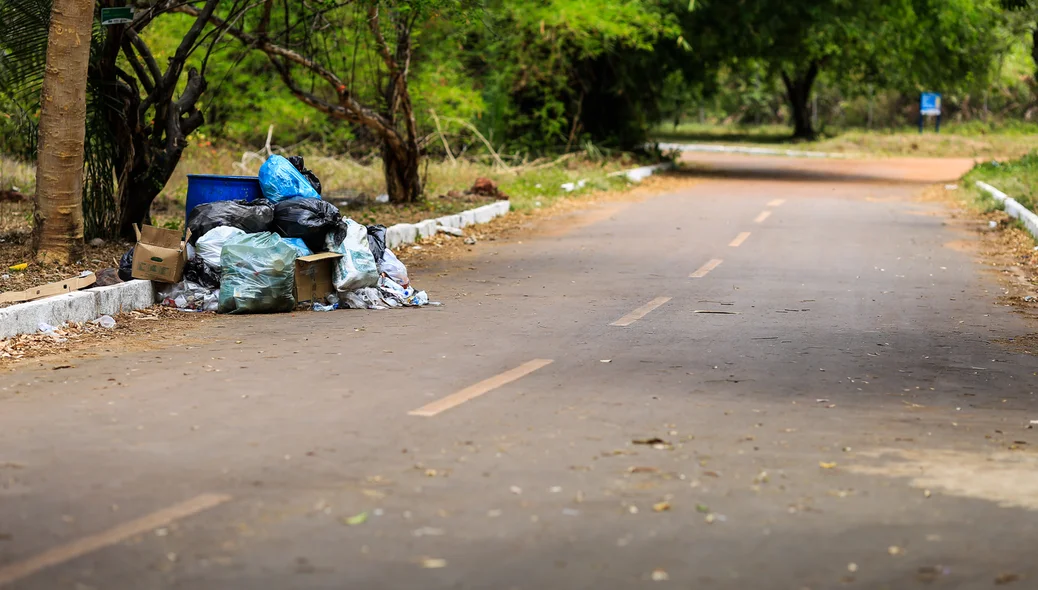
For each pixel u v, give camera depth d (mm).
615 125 40031
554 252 18219
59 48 14039
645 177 34875
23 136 19625
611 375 9352
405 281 13758
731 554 5309
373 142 31719
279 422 7707
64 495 6117
